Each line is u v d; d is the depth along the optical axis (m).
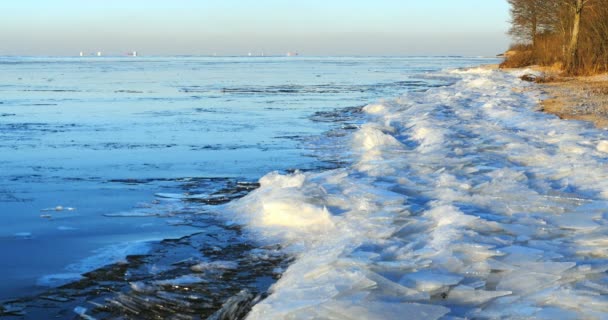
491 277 5.67
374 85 43.75
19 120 21.31
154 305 5.93
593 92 24.88
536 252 6.18
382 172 10.40
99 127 19.50
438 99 24.98
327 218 7.95
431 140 14.06
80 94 34.25
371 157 12.12
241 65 112.56
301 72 73.50
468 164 11.09
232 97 32.75
